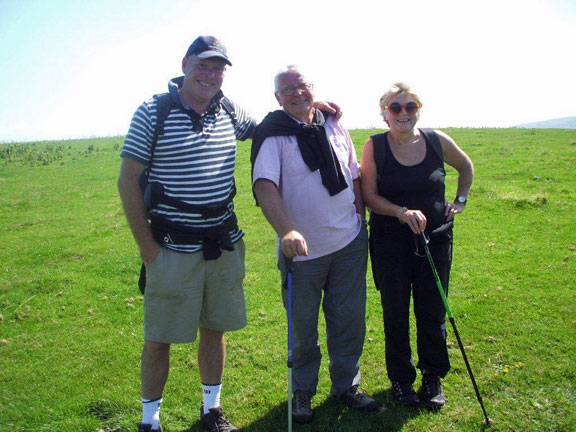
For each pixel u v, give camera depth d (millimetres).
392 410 3887
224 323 3629
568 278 6207
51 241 9688
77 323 6008
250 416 3967
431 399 3873
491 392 4035
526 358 4496
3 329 5906
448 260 3818
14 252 9094
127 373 4746
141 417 3979
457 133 19516
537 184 10969
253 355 4949
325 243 3648
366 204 3852
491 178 11805
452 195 10570
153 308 3447
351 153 3898
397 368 3979
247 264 7754
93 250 8930
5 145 25484
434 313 3830
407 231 3748
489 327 5105
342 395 3953
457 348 4754
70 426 3861
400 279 3803
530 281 6230
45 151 21953
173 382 4516
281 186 3627
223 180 3451
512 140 17000
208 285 3531
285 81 3492
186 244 3371
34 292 7090
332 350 3904
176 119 3279
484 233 8242
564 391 4004
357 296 3816
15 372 4820
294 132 3541
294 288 3723
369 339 5098
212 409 3805
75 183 15523
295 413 3797
